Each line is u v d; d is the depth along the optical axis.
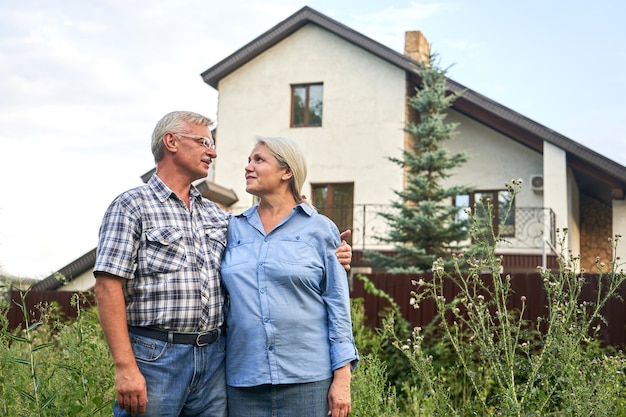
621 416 4.66
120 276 3.01
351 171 17.72
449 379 6.30
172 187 3.29
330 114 18.05
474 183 17.34
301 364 3.19
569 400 4.06
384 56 17.53
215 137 18.86
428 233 14.26
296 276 3.23
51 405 3.77
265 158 3.38
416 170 15.27
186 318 3.10
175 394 3.09
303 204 3.42
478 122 17.55
